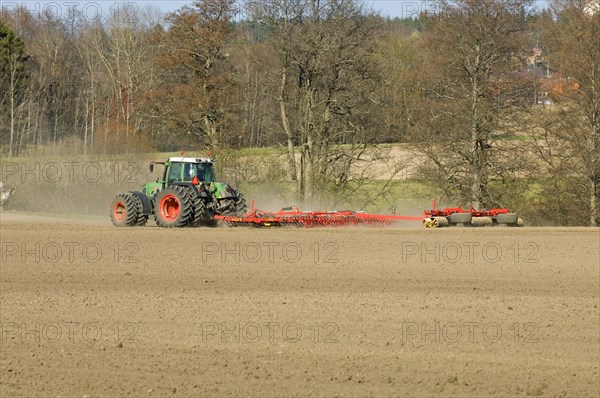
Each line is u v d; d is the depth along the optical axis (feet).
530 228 257.96
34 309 140.77
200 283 163.63
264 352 112.47
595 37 383.24
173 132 483.10
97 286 161.48
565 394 95.50
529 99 399.65
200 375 101.96
